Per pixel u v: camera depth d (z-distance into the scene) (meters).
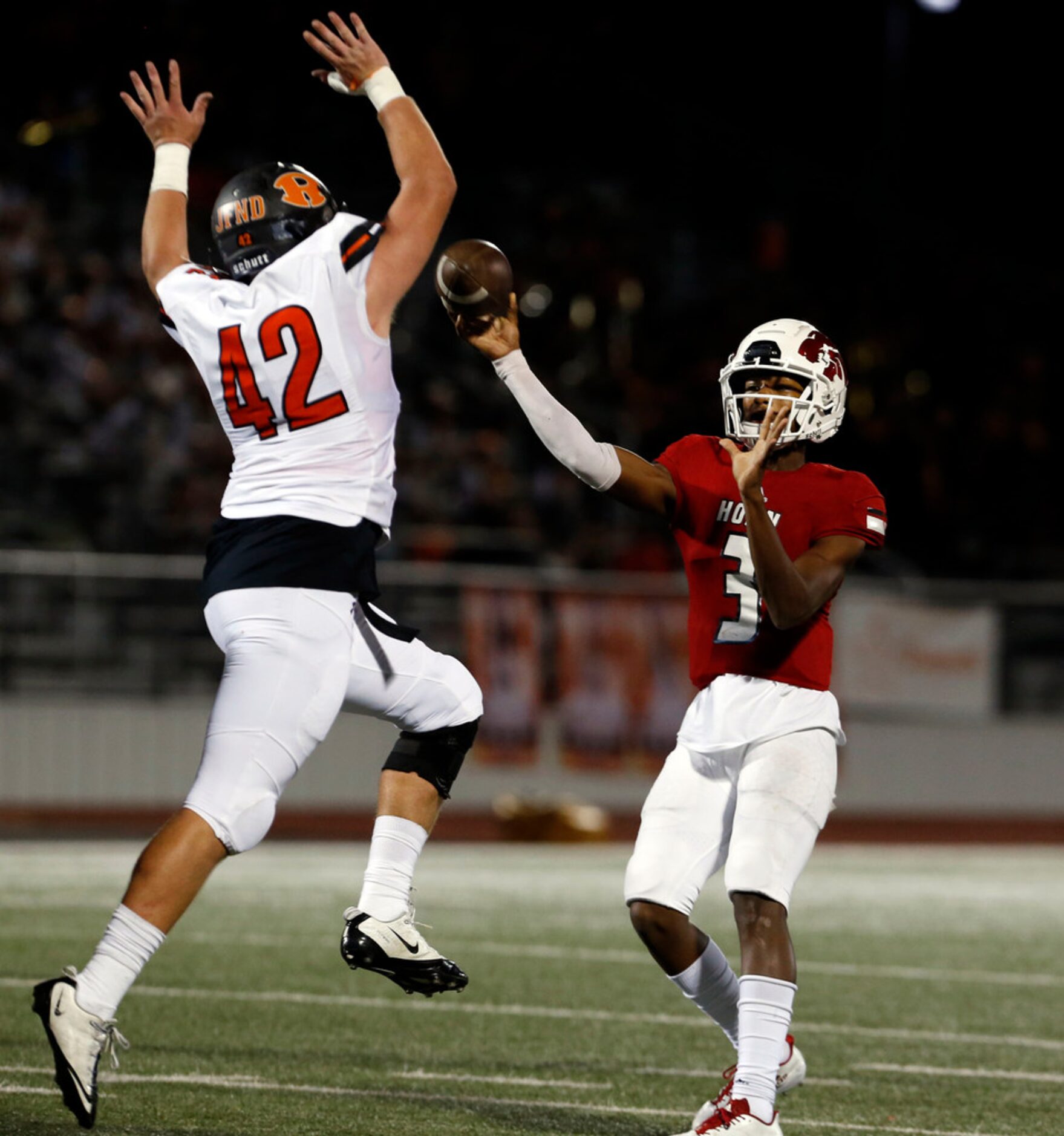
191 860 11.84
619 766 53.47
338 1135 13.55
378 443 12.64
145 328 63.59
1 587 48.78
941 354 75.69
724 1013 14.10
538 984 22.73
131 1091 15.08
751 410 13.82
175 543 57.41
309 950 25.20
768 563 12.40
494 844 46.44
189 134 13.80
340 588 12.33
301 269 12.34
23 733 48.53
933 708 56.56
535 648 52.62
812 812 13.17
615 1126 14.40
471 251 13.46
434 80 75.31
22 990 20.50
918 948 27.36
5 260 62.66
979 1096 16.27
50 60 66.94
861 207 79.19
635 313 72.12
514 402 68.94
